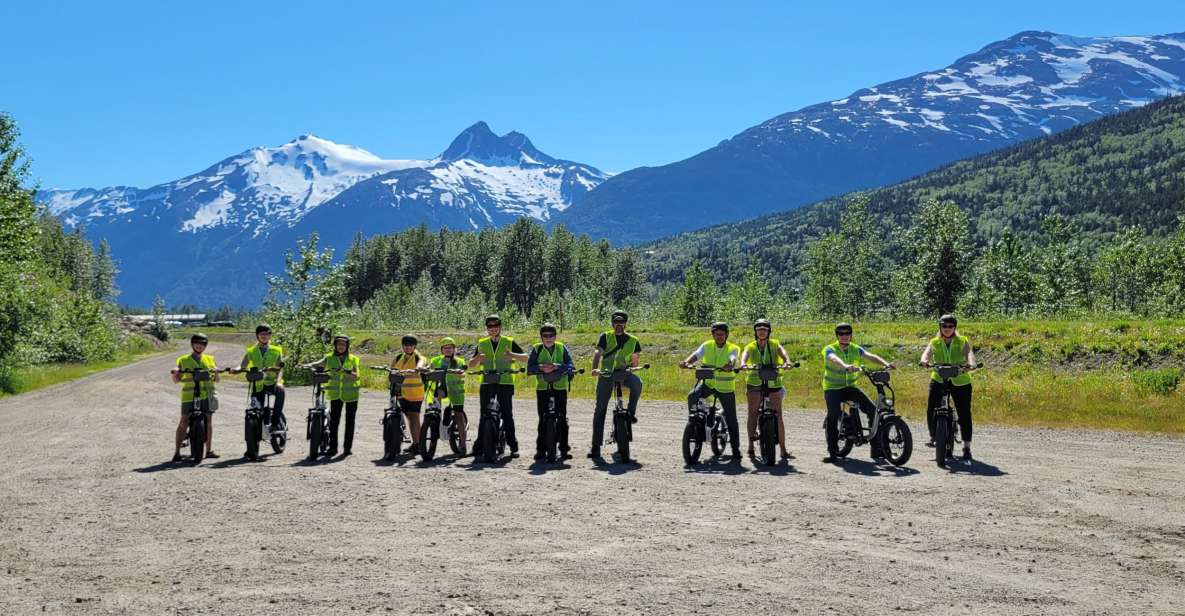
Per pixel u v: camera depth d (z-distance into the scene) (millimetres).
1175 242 69500
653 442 15703
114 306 108375
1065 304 67938
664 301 101875
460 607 6258
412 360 13875
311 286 37875
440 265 165375
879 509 9492
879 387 12781
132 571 7285
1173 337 24328
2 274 42875
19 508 10062
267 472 12414
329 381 14070
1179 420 17688
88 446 16328
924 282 58469
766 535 8352
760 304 75750
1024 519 8984
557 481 11469
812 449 14344
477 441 13664
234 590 6707
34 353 46688
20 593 6688
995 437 16016
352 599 6453
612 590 6637
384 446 14570
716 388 13023
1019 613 6086
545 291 145000
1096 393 20547
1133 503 9766
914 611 6121
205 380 13734
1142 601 6340
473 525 8906
